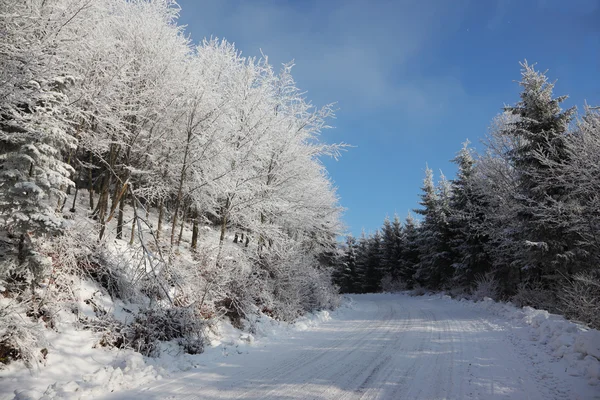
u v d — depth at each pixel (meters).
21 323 5.39
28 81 6.23
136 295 8.59
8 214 6.01
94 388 5.11
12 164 6.34
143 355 6.74
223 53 15.30
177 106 12.80
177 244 13.00
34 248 6.55
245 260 12.48
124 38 12.52
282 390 5.37
